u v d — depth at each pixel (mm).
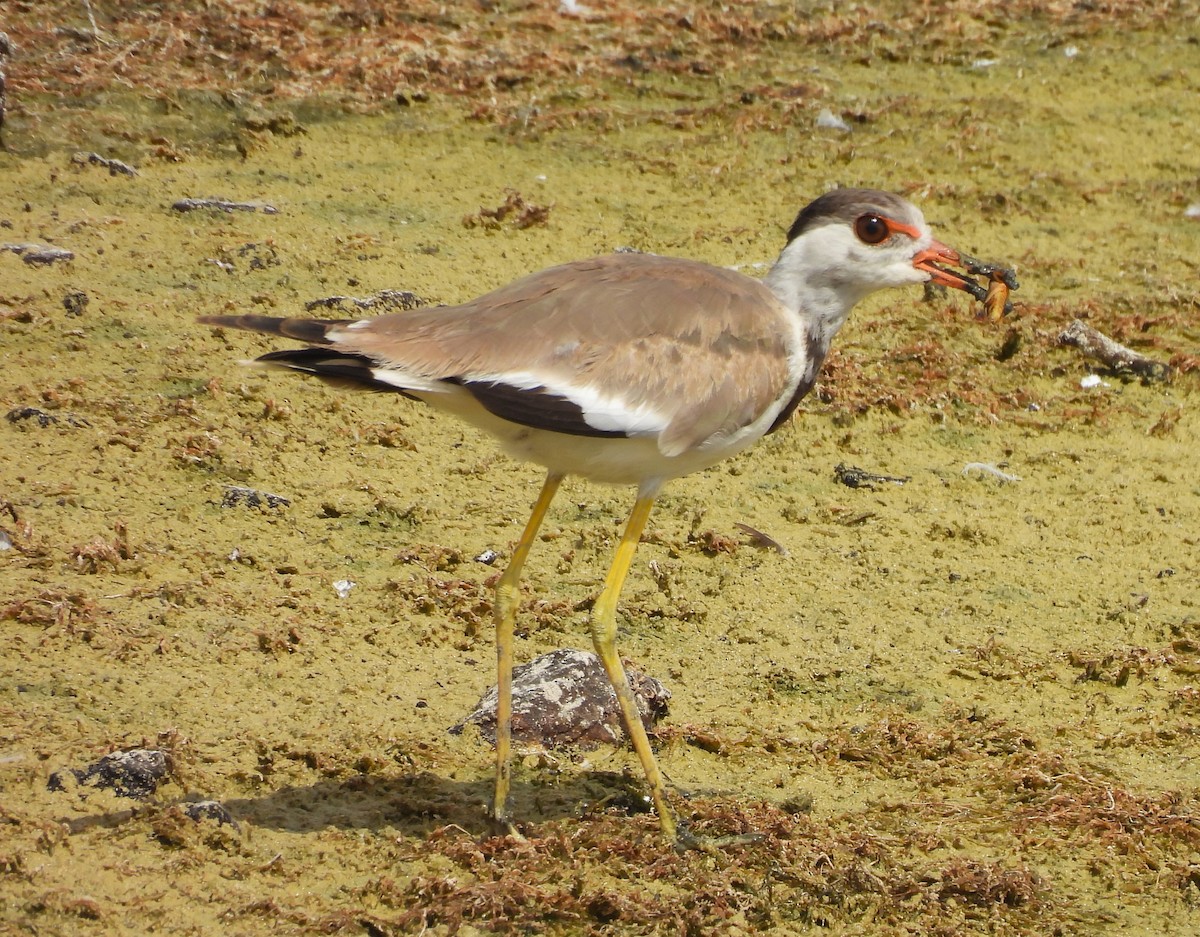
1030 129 21875
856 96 22359
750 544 13148
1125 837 9758
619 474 9602
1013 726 10938
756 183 19938
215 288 16094
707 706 10906
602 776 9961
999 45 24234
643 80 22359
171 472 13047
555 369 9156
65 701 9844
